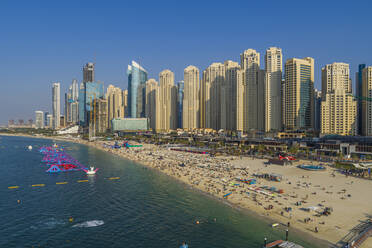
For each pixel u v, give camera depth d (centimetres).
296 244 8375
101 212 11725
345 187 14425
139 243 8981
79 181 17550
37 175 19538
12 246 8825
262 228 9738
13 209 12131
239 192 13988
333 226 9569
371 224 9619
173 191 14775
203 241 9006
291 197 12825
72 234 9656
